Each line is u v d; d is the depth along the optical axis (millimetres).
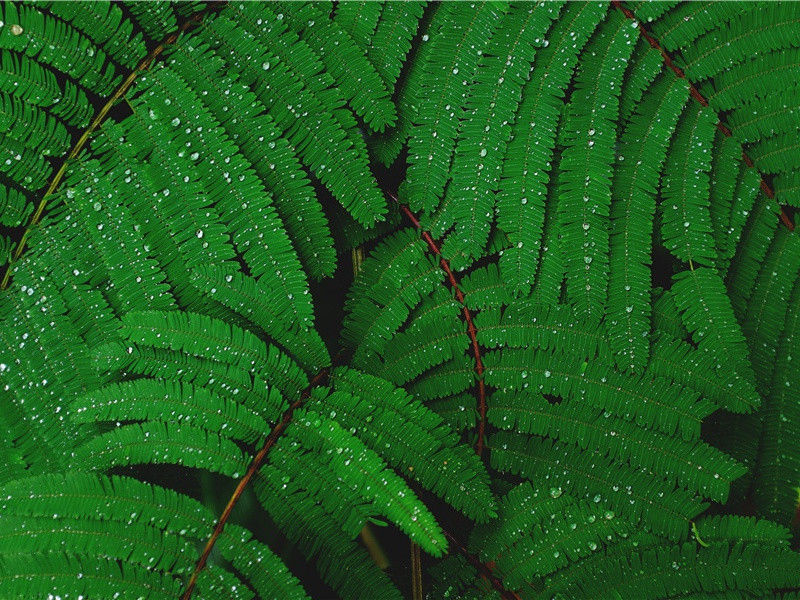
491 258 646
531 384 634
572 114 630
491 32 628
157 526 603
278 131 623
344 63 628
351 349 641
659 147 636
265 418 618
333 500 611
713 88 642
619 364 628
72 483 599
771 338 649
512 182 628
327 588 654
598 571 625
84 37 616
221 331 617
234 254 620
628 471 627
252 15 627
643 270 630
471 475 618
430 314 640
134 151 620
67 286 620
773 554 619
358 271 654
